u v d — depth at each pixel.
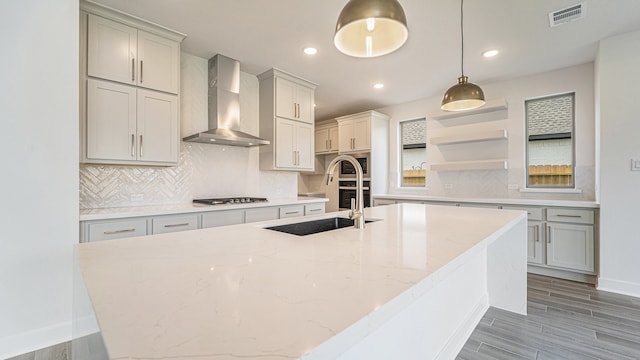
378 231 1.52
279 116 3.69
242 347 0.46
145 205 2.89
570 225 3.16
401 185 5.21
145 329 0.51
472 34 2.74
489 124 4.15
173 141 2.78
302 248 1.15
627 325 2.21
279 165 3.69
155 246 1.18
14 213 1.85
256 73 3.75
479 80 3.97
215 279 0.79
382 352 1.31
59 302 1.99
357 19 1.20
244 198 3.46
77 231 2.05
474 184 4.31
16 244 1.86
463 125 4.40
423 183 4.94
